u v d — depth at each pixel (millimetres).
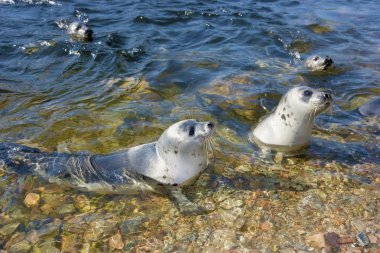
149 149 2271
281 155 2393
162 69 3152
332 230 1959
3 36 3668
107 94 2865
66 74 3113
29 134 2508
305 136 2418
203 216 2049
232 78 3041
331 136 2525
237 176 2254
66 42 3531
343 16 4523
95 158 2293
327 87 2998
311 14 4516
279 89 2930
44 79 3057
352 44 3742
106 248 1926
